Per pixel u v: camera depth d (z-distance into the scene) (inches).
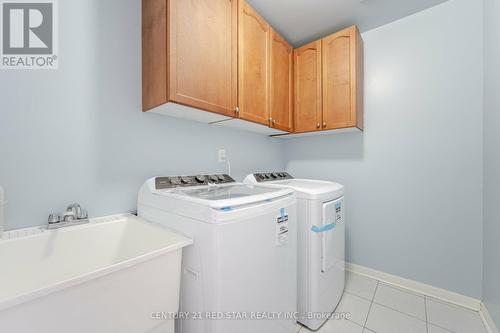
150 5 47.2
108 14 46.1
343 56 72.4
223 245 32.4
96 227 40.6
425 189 69.8
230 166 75.5
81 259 38.3
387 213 76.9
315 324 53.7
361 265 82.7
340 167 87.3
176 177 52.8
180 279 35.0
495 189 52.1
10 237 32.8
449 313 59.9
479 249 61.4
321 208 54.9
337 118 73.5
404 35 73.0
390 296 68.2
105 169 45.7
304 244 54.8
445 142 66.4
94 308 24.1
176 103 42.9
